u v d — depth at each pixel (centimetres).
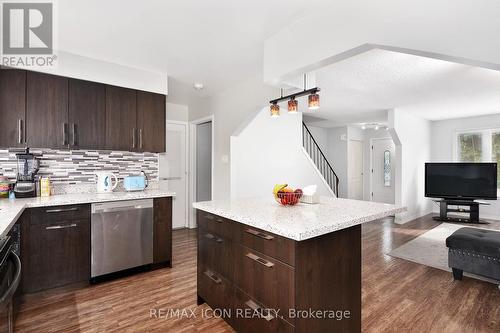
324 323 154
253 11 199
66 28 226
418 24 153
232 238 187
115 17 209
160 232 307
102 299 238
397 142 541
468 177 544
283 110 492
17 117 251
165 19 212
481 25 141
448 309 225
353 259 172
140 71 319
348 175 738
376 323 205
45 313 216
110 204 274
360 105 493
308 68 208
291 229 134
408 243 412
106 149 297
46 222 241
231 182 405
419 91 396
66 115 275
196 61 297
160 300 238
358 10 169
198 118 475
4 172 270
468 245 270
